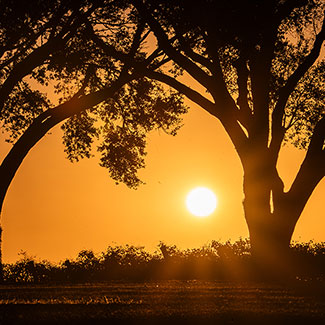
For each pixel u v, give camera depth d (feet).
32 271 298.56
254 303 160.97
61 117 286.66
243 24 242.78
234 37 249.14
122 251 310.04
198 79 265.75
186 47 265.13
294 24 279.49
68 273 300.81
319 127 267.18
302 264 286.05
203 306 153.48
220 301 166.30
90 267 303.68
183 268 291.99
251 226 269.85
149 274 293.84
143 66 277.03
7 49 279.49
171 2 250.98
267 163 267.80
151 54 287.69
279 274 265.75
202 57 266.36
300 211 269.85
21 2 256.93
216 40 251.60
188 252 305.12
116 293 197.16
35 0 259.60
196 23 250.37
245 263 281.95
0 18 260.62
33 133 284.41
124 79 287.48
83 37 294.25
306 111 314.76
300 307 152.25
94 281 274.16
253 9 242.78
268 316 134.41
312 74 310.45
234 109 268.00
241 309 146.92
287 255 267.80
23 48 292.20
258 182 266.77
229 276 280.10
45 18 279.49
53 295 193.26
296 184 269.23
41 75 323.57
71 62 297.74
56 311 140.97
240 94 273.75
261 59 264.11
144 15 260.01
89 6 279.49
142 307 150.82
